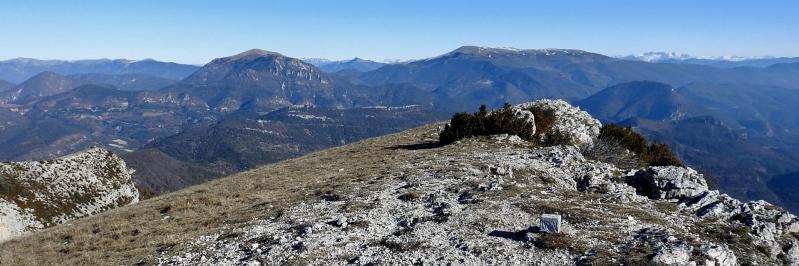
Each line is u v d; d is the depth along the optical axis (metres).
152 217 25.91
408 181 25.73
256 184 31.53
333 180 28.66
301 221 20.56
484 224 17.69
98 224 26.70
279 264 16.03
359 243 17.27
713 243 15.56
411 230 17.88
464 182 24.00
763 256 16.27
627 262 13.79
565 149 32.22
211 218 23.34
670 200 22.56
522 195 21.03
